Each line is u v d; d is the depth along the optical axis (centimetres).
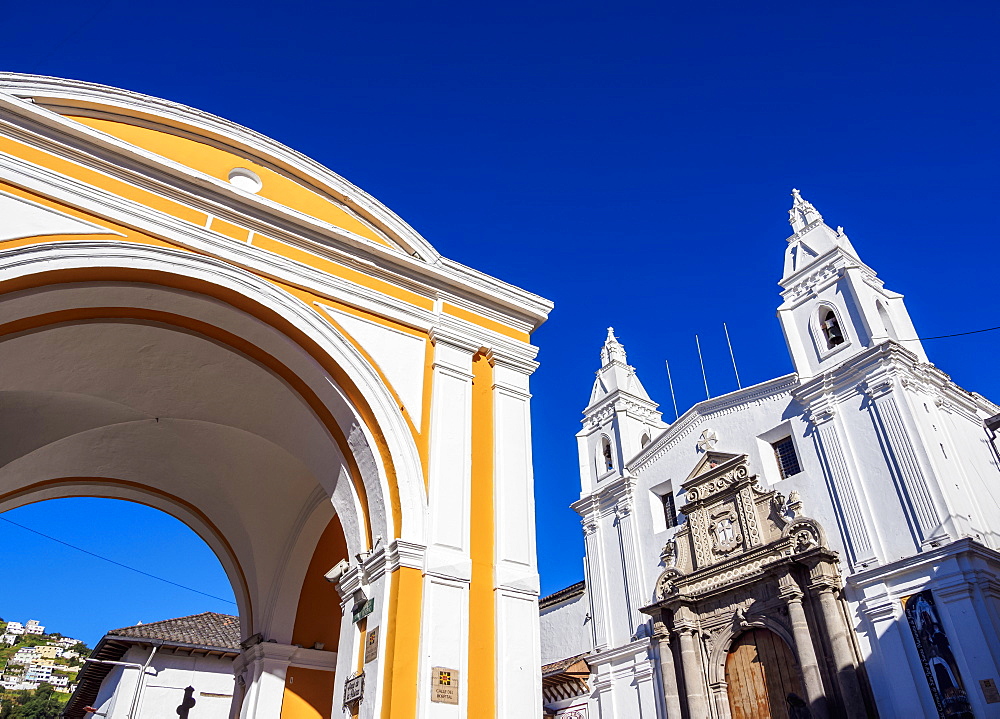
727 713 1564
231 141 813
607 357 2425
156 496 1063
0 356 703
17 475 918
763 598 1570
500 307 908
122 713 1658
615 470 2178
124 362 798
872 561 1422
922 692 1271
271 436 887
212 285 704
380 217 882
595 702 1930
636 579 1931
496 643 687
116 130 743
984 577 1280
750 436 1781
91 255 641
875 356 1552
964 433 1656
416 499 710
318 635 1011
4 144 645
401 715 597
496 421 820
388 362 778
